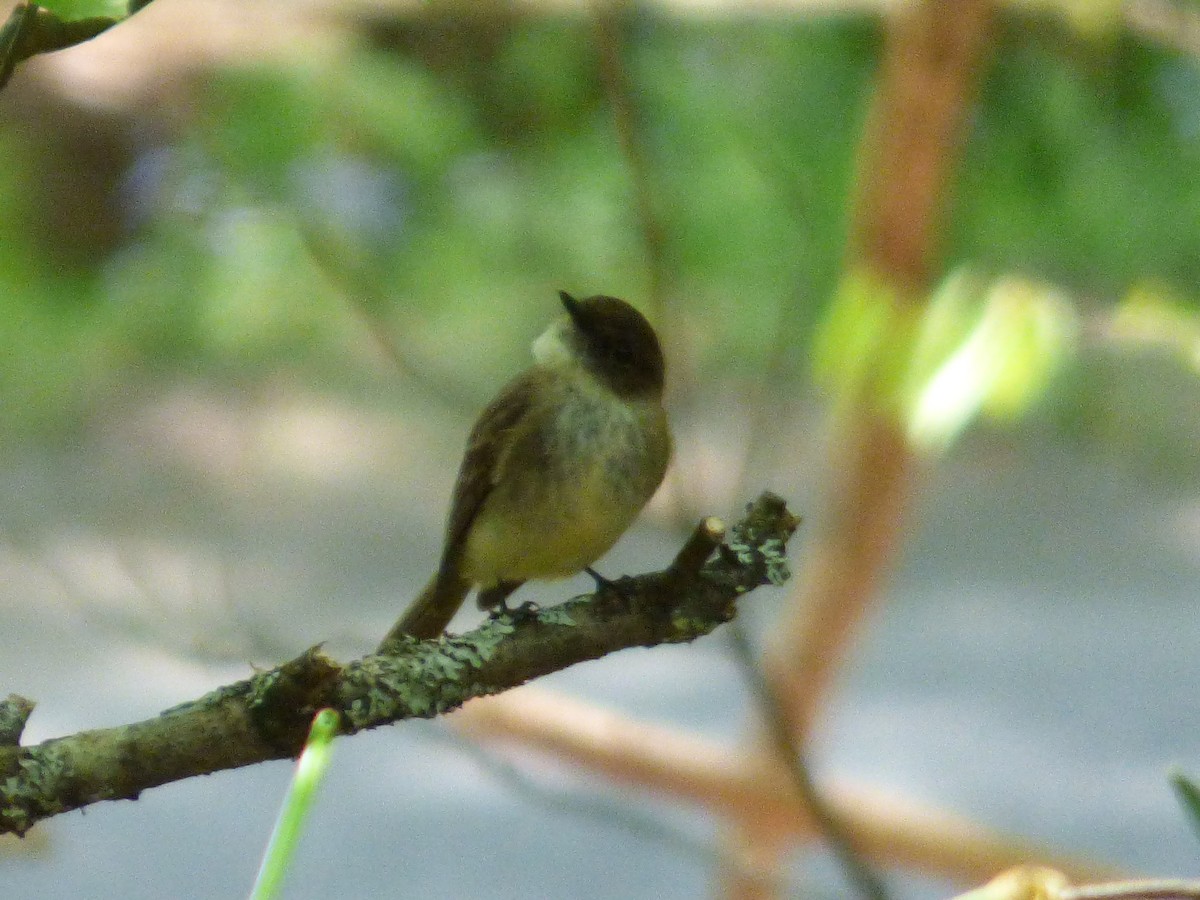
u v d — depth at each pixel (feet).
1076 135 38.45
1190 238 37.81
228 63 33.58
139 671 55.52
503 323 39.42
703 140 37.99
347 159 36.63
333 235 34.60
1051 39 37.65
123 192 34.12
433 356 38.37
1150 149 39.29
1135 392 33.55
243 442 68.49
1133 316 21.89
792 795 27.20
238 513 68.18
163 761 12.51
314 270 35.40
